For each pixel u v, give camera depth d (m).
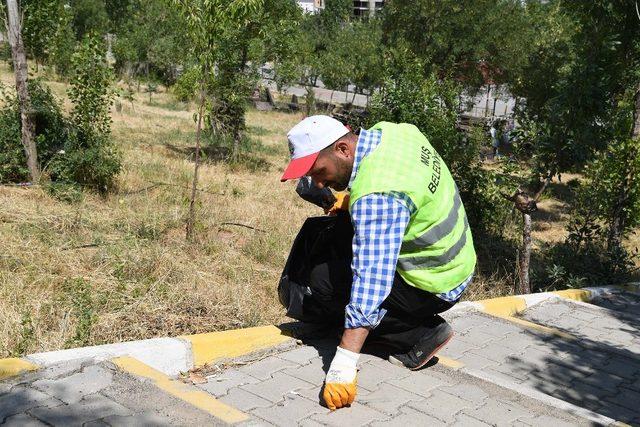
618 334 6.05
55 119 11.04
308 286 4.04
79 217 8.38
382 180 3.29
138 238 8.04
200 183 13.47
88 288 5.76
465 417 3.44
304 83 38.25
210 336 3.90
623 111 10.90
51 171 10.60
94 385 3.17
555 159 9.08
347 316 3.29
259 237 9.21
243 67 17.28
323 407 3.37
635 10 8.87
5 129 10.60
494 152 17.27
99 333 4.80
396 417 3.36
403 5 25.64
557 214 16.50
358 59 29.72
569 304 6.89
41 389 3.08
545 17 25.75
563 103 8.75
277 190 14.16
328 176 3.49
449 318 5.52
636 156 9.81
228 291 6.31
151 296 5.78
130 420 2.88
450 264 3.59
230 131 17.94
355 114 14.25
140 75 36.25
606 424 3.55
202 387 3.50
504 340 5.17
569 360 4.93
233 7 8.83
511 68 26.48
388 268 3.22
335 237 3.85
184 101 31.03
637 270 10.36
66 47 23.22
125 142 18.06
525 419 3.50
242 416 3.04
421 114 10.59
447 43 25.52
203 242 8.45
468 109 27.42
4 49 25.75
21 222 7.87
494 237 11.45
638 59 9.41
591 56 8.76
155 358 3.59
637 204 9.93
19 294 5.45
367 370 3.90
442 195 3.51
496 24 25.86
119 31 36.56
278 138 24.52
